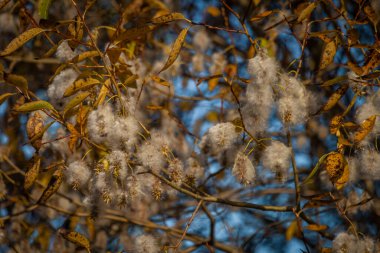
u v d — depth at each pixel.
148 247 1.12
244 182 1.07
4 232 1.46
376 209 1.30
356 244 1.12
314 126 1.49
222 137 1.10
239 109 1.08
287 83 1.09
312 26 1.41
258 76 1.08
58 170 1.08
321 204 1.11
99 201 1.08
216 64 1.38
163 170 1.15
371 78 1.06
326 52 1.10
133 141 1.05
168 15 1.04
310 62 1.43
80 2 1.33
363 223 1.36
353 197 1.25
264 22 1.49
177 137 1.44
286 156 1.09
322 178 1.42
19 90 1.03
